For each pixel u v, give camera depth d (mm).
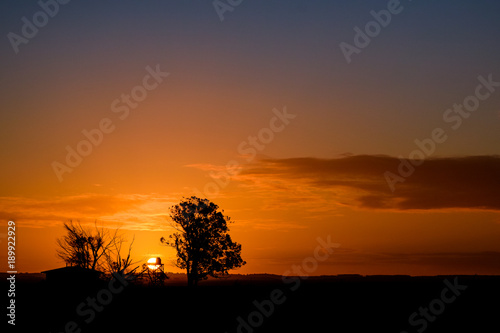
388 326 54469
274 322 56000
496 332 51844
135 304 60688
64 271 59750
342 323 55406
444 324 55250
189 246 76250
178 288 67812
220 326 52969
